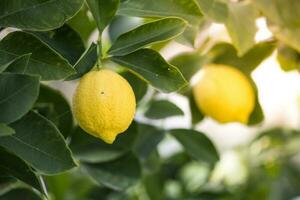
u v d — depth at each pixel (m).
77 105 0.86
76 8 0.86
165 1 0.94
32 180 0.88
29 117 0.85
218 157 1.23
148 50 0.89
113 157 1.08
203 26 1.15
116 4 0.89
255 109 1.22
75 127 1.09
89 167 1.09
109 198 1.46
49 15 0.86
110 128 0.85
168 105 1.24
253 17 1.08
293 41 1.12
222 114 1.19
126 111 0.86
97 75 0.86
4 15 0.87
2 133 0.77
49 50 0.85
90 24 1.09
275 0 1.11
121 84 0.86
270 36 1.20
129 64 0.91
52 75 0.86
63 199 1.39
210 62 1.21
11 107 0.81
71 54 0.92
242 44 1.06
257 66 1.20
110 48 0.90
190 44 0.96
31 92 0.81
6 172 0.89
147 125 1.22
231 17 1.06
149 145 1.21
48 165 0.84
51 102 1.02
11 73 0.81
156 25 0.90
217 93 1.18
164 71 0.90
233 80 1.19
